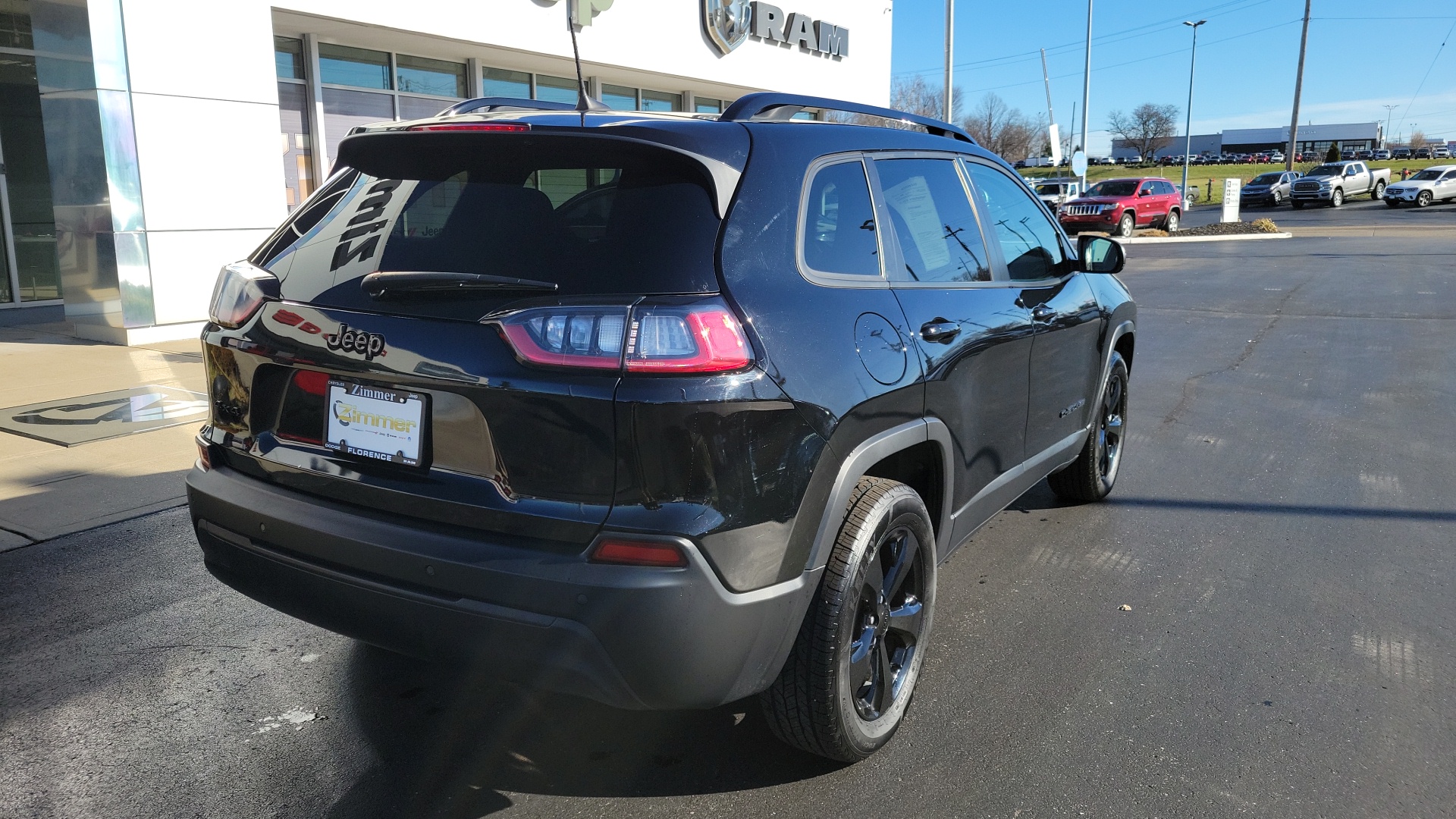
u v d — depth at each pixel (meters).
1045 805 2.49
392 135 2.55
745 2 16.52
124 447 5.61
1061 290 3.90
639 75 15.57
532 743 2.76
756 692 2.28
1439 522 4.67
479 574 2.08
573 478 2.04
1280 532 4.54
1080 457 4.60
